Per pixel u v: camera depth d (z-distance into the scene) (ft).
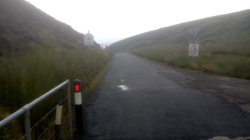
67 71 30.17
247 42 129.80
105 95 28.68
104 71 57.82
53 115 18.25
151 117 19.43
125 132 16.35
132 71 56.44
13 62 22.80
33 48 61.98
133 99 26.04
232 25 224.74
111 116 20.02
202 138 14.96
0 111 15.60
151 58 110.01
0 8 79.36
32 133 14.69
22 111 8.84
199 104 23.18
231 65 51.21
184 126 17.13
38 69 23.02
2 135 13.17
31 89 18.13
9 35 61.57
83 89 30.83
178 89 31.35
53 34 98.63
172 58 80.94
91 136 15.84
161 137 15.26
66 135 15.69
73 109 21.43
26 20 87.81
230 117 18.95
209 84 35.32
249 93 28.25
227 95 27.14
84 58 51.88
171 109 21.59
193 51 62.13
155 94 28.35
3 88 17.65
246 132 15.81
